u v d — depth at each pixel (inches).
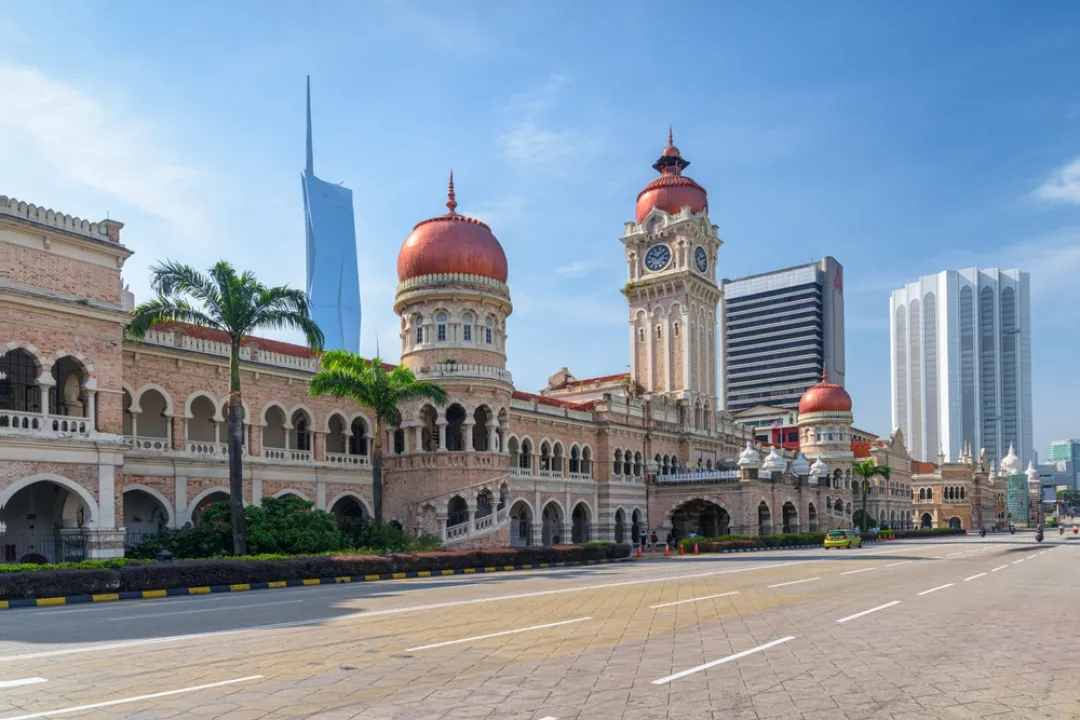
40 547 1537.9
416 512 2102.6
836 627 707.4
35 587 1008.9
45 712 406.9
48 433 1353.3
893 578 1282.0
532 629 689.0
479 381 2145.7
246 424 1891.0
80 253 1438.2
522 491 2615.7
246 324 1512.1
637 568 1697.8
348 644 606.9
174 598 1075.9
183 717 398.0
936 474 6333.7
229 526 1526.8
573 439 2920.8
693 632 674.2
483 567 1691.7
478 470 2126.0
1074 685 475.8
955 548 2645.2
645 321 3614.7
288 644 607.5
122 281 1510.8
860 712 411.8
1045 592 1041.5
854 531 2866.6
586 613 805.9
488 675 493.0
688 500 3152.1
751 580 1246.3
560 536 2812.5
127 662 534.6
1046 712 414.0
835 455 4286.4
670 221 3567.9
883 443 5142.7
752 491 3041.3
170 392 1747.0
